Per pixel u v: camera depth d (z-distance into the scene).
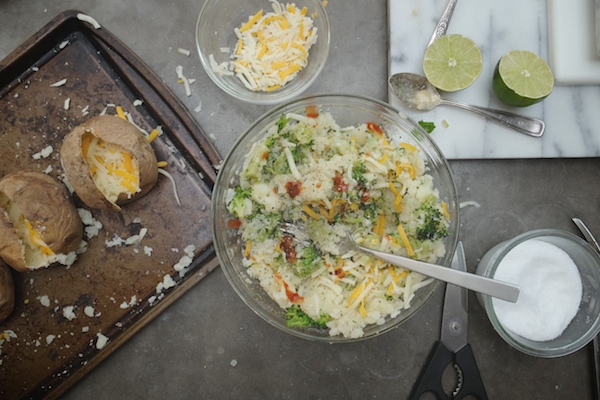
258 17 0.65
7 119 0.63
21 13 0.66
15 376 0.63
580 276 0.62
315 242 0.58
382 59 0.66
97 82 0.64
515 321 0.62
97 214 0.63
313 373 0.65
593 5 0.64
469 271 0.65
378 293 0.57
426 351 0.65
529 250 0.61
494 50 0.65
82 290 0.63
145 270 0.63
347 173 0.56
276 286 0.57
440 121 0.64
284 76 0.65
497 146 0.64
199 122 0.65
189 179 0.63
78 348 0.63
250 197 0.58
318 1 0.64
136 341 0.65
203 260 0.63
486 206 0.66
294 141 0.58
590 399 0.65
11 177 0.59
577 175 0.66
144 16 0.66
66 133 0.64
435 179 0.59
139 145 0.59
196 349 0.65
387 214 0.58
